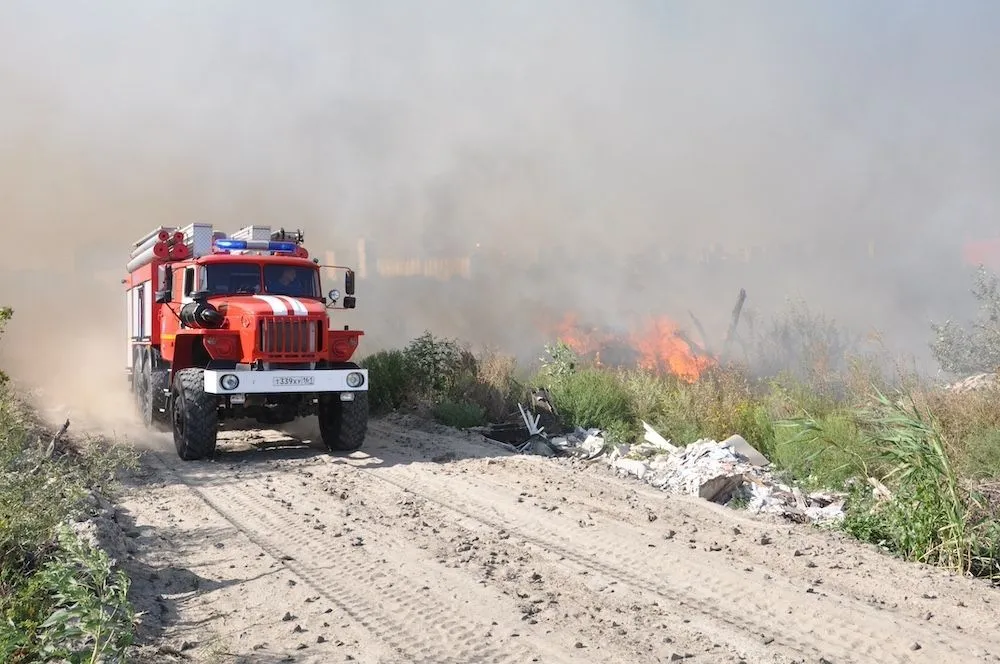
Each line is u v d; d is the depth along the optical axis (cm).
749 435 1087
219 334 1061
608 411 1220
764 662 445
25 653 414
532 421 1196
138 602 521
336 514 760
